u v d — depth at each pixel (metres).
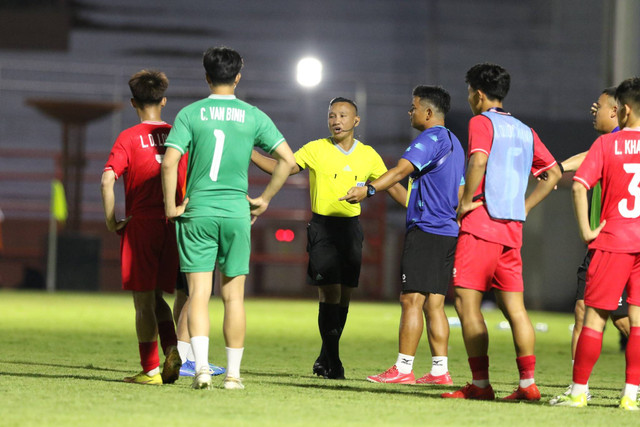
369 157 25.80
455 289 20.34
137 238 21.34
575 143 78.62
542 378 27.47
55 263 90.81
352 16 123.12
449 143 22.86
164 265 21.67
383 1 122.44
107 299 76.38
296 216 102.31
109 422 15.19
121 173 21.58
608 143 19.42
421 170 22.83
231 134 20.05
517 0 121.50
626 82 19.50
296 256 102.00
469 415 17.28
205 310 20.25
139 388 20.20
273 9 123.06
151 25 120.81
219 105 20.12
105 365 26.84
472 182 19.89
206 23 121.62
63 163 95.50
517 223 20.19
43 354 30.17
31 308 60.25
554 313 81.00
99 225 104.12
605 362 34.75
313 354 33.59
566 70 116.88
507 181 20.05
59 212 90.75
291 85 113.31
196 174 20.11
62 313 55.56
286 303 84.06
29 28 116.94
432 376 24.16
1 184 108.06
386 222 103.31
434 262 23.12
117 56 119.06
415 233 23.22
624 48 54.91
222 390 20.17
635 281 19.33
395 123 113.06
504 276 20.19
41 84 112.06
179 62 119.81
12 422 15.00
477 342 20.11
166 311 22.11
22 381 21.19
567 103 115.19
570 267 86.12
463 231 20.11
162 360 28.69
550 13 120.00
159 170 21.50
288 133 112.19
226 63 20.22
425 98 23.38
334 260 25.20
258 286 102.12
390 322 57.34
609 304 19.25
